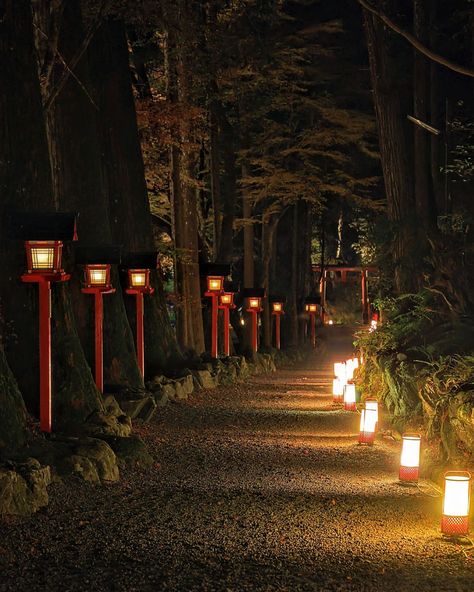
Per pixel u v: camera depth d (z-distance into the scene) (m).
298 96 42.66
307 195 43.88
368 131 43.97
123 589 7.42
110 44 24.17
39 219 13.55
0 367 12.12
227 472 13.54
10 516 9.63
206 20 28.22
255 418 21.62
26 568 8.03
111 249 18.61
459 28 31.44
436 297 22.27
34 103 14.95
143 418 19.17
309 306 61.12
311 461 14.94
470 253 22.53
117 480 12.33
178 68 30.16
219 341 38.75
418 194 23.08
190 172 32.78
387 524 9.88
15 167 14.62
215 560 8.30
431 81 31.11
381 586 7.50
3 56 14.66
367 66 47.38
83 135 20.38
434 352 19.16
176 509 10.58
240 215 50.03
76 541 8.96
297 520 10.03
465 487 9.20
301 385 33.91
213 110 36.84
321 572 7.91
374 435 17.20
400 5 31.05
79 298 19.97
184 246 32.97
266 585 7.52
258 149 43.41
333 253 77.94
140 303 22.69
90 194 20.44
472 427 12.61
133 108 24.67
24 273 14.23
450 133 27.09
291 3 41.06
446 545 8.92
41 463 11.45
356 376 27.69
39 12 17.84
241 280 54.19
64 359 14.87
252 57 29.39
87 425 14.41
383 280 25.34
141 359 22.72
